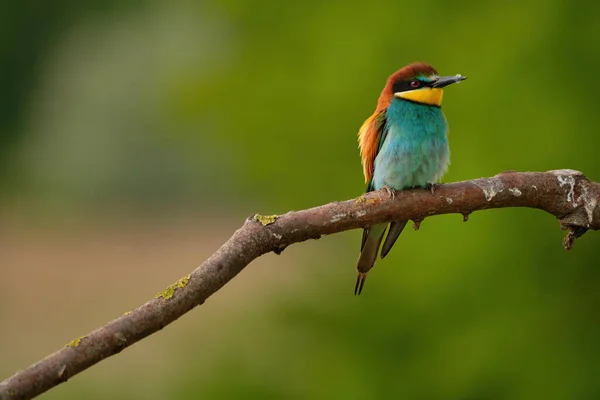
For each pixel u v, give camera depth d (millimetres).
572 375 11453
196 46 15469
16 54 34875
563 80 11625
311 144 13109
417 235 11711
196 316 19469
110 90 30219
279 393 12094
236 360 12344
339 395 12000
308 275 12438
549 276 11719
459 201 6480
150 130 30422
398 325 12047
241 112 13258
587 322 11711
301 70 13086
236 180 13672
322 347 12344
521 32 11812
